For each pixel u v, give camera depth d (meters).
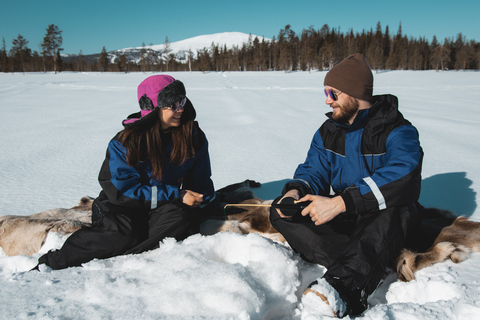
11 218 2.86
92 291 1.72
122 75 62.75
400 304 1.64
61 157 5.88
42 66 80.94
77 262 2.19
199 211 2.77
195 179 2.75
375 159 2.20
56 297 1.73
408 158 1.95
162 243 2.30
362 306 1.70
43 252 2.56
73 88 26.98
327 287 1.57
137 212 2.38
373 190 1.90
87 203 3.36
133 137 2.35
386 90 22.31
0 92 22.28
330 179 2.53
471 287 1.78
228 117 10.45
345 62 2.20
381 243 1.83
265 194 3.85
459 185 3.93
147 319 1.54
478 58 67.50
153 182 2.49
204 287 1.67
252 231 2.64
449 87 25.06
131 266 2.03
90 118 10.41
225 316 1.54
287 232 2.19
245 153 6.01
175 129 2.49
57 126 8.94
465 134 7.32
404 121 2.17
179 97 2.31
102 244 2.19
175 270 1.86
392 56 76.25
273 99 16.39
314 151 2.52
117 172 2.34
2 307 1.64
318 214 1.98
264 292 1.72
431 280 1.83
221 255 2.10
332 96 2.25
